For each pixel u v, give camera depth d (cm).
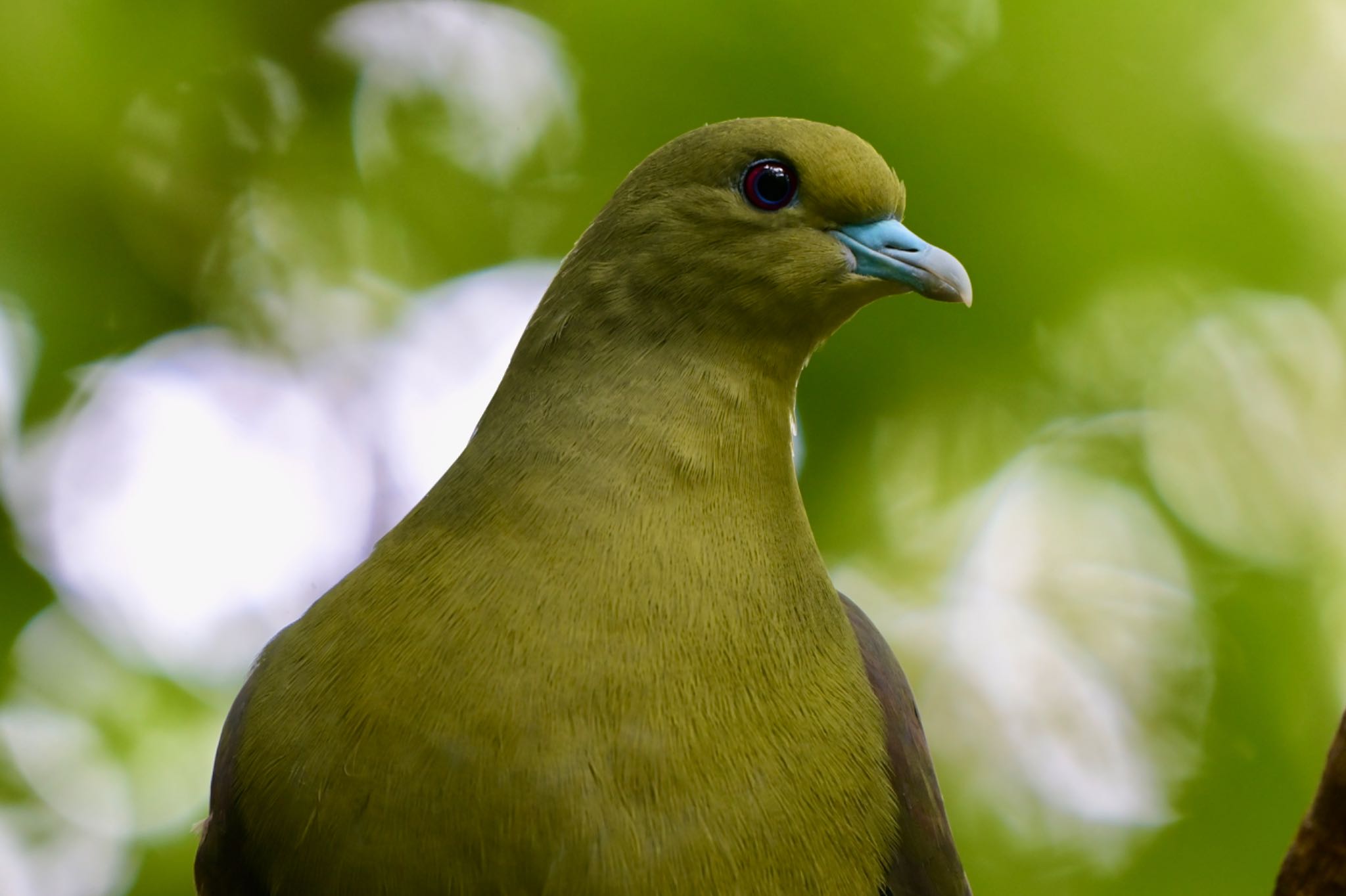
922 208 1155
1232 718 1188
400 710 627
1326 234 1214
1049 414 1204
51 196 1209
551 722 621
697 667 638
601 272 737
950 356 1159
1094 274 1178
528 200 1247
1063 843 1185
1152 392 1223
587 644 632
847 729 661
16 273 1189
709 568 657
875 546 1180
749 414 715
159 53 1248
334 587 685
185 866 1130
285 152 1292
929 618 1242
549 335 725
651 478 675
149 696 1197
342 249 1298
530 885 620
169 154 1265
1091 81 1212
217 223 1275
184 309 1267
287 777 642
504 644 631
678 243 738
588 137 1220
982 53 1207
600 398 699
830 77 1170
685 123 1185
